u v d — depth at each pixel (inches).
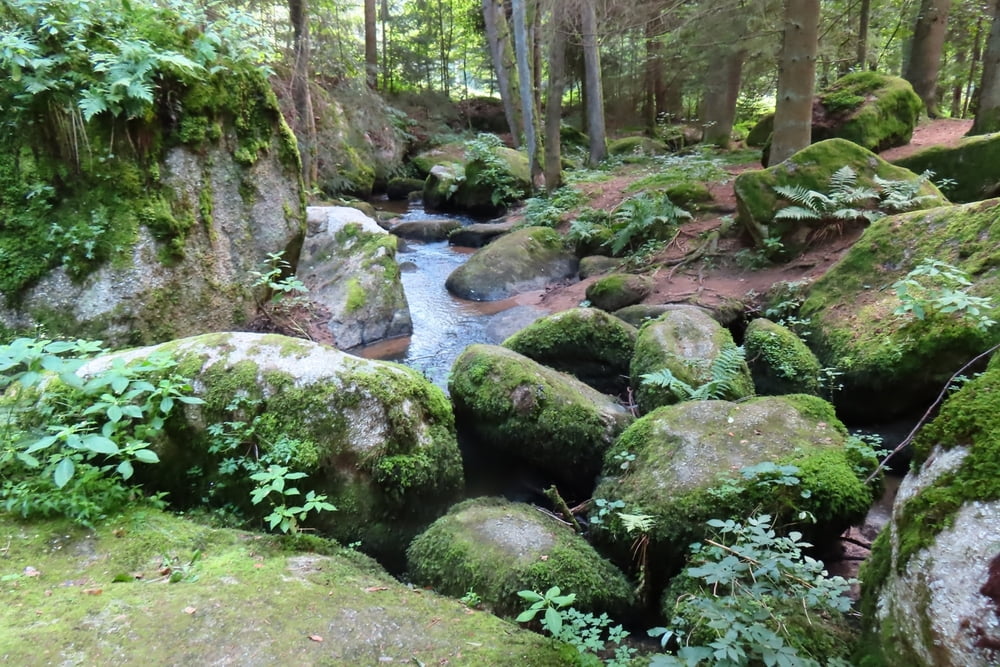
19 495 101.3
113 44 167.9
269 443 119.6
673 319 201.5
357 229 282.5
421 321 277.9
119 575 91.0
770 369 187.6
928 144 351.9
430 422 133.3
